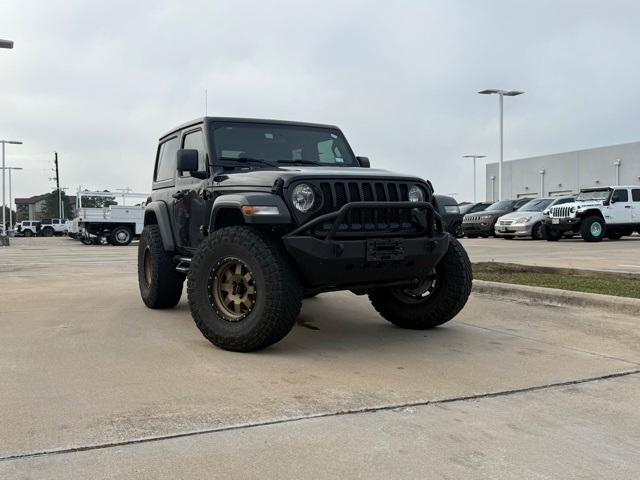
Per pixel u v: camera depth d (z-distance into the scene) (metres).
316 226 4.75
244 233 4.82
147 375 4.26
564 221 21.75
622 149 43.06
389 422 3.39
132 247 25.98
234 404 3.65
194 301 5.10
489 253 16.17
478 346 5.26
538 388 4.06
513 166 53.34
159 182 7.29
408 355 4.92
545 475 2.78
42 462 2.83
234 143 6.11
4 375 4.25
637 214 21.97
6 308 7.26
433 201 5.50
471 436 3.21
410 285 5.85
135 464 2.82
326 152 6.56
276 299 4.64
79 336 5.58
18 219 121.50
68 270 12.88
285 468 2.80
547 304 7.44
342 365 4.59
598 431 3.32
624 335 5.70
